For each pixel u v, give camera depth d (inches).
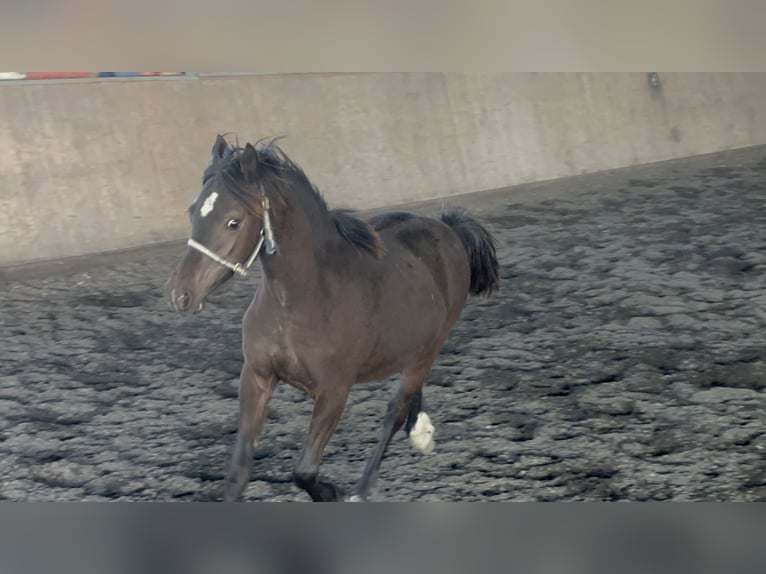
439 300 149.9
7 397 189.8
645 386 192.5
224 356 215.6
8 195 290.5
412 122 370.3
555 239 306.8
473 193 374.9
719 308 238.5
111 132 312.7
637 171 404.8
